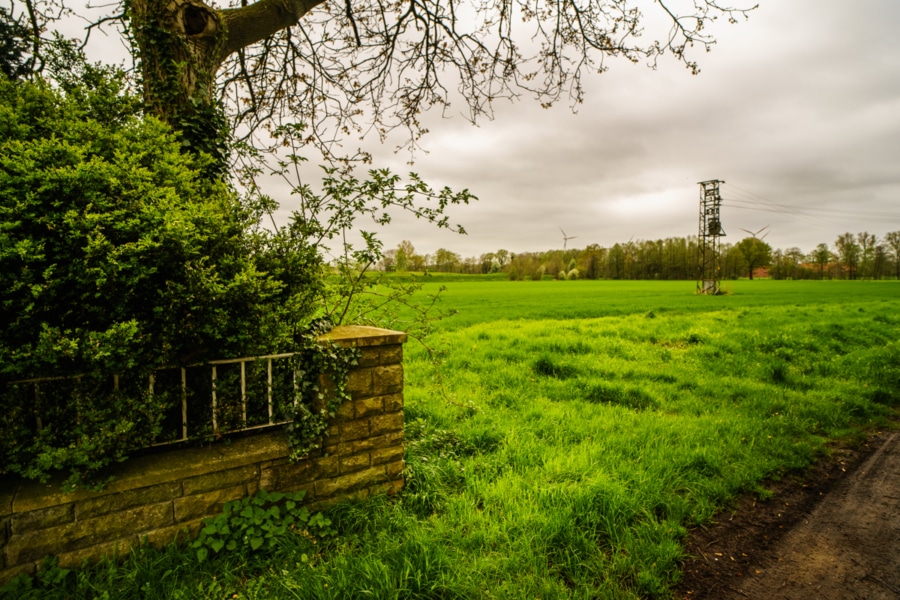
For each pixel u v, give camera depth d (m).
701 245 51.72
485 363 8.80
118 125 3.30
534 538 3.22
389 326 4.79
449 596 2.69
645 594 2.87
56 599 2.48
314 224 3.72
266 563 2.87
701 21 6.25
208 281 2.71
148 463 2.89
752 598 2.87
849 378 8.56
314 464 3.41
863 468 4.82
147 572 2.70
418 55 7.54
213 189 3.59
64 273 2.49
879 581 3.04
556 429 5.35
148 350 2.73
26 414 2.55
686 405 6.67
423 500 3.66
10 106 2.87
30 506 2.53
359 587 2.64
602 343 11.30
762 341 11.55
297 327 3.53
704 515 3.75
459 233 4.21
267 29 5.34
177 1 4.44
